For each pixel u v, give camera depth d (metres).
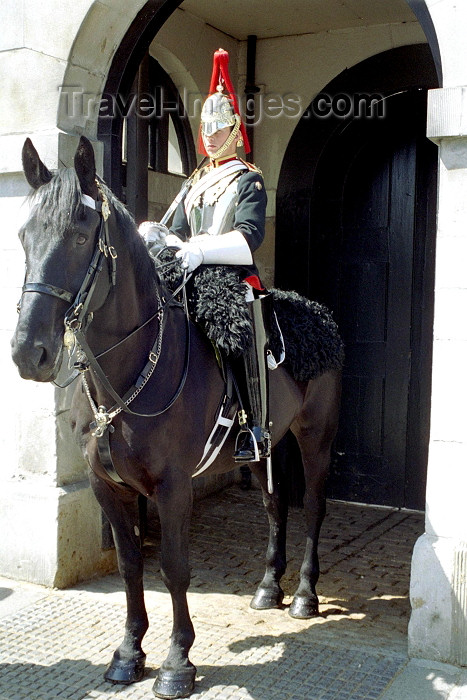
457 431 2.77
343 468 5.04
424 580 2.81
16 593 3.44
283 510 3.42
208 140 2.89
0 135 3.52
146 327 2.50
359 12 4.55
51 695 2.60
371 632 3.11
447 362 2.77
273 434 3.04
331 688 2.64
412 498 4.87
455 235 2.74
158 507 2.55
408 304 4.78
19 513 3.55
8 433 3.62
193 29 4.80
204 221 2.86
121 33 3.47
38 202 2.16
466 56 2.67
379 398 4.90
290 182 4.91
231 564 3.92
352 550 4.15
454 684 2.66
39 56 3.42
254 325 2.75
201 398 2.62
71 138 3.47
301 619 3.23
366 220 4.86
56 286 2.09
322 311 3.34
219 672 2.75
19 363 2.04
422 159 4.70
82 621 3.16
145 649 2.92
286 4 4.46
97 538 3.68
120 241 2.36
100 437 2.46
